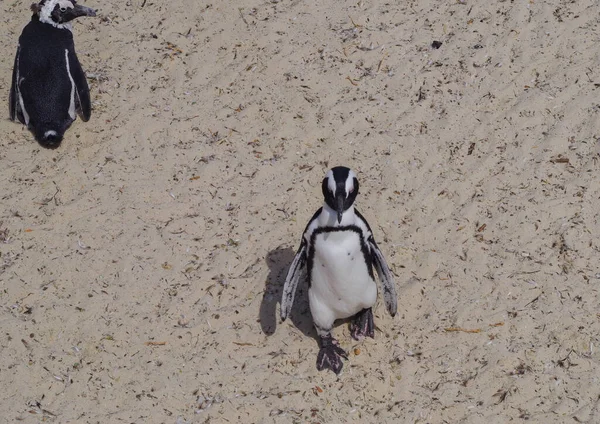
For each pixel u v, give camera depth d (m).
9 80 6.18
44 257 5.60
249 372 5.32
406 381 5.29
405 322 5.42
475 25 6.23
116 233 5.67
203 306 5.49
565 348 5.33
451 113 5.95
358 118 5.95
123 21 6.38
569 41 6.13
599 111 5.89
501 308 5.43
